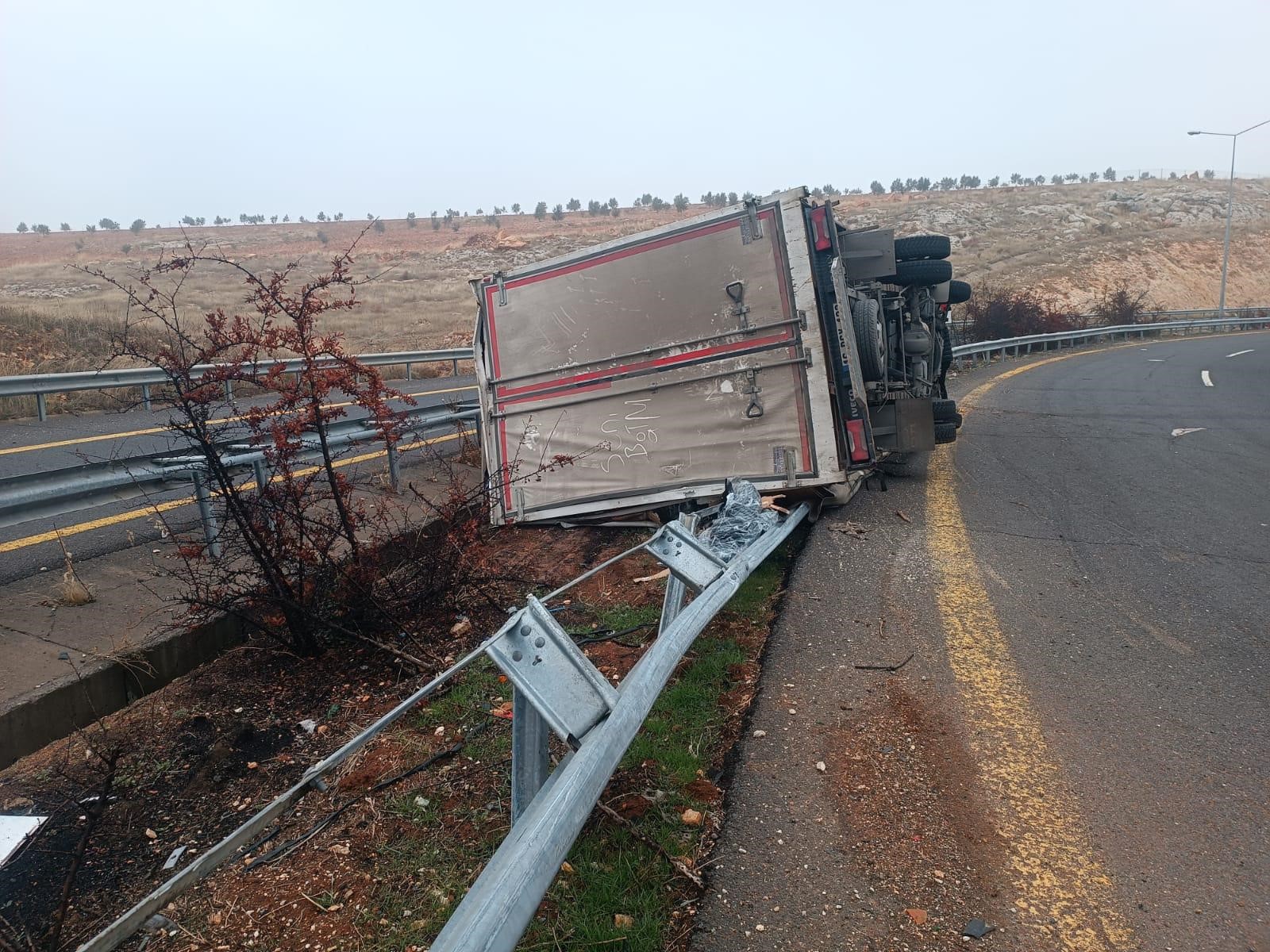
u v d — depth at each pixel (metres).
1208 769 3.51
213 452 4.61
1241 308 42.41
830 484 6.72
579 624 5.24
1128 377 20.20
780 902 2.77
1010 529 7.10
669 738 3.75
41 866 3.07
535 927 2.64
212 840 3.23
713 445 7.02
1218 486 8.68
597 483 7.49
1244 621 5.05
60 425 12.30
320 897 2.88
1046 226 65.12
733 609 5.34
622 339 7.34
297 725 4.08
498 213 99.31
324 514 5.31
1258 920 2.67
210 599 4.71
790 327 6.71
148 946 2.69
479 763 3.66
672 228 7.09
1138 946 2.58
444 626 5.16
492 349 7.95
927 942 2.61
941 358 12.05
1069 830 3.13
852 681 4.33
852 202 81.62
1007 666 4.48
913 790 3.38
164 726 4.04
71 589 5.17
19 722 3.77
